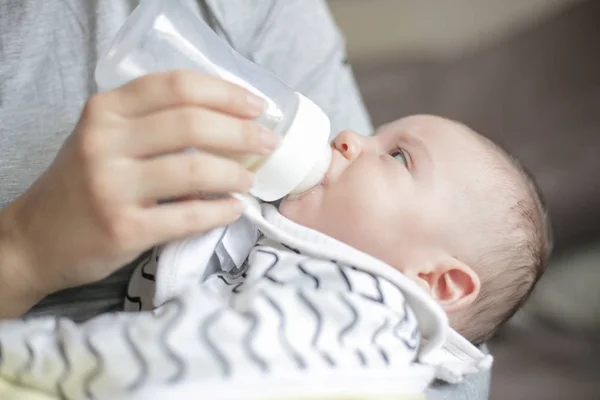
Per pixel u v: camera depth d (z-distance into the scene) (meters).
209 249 0.63
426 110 1.60
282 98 0.61
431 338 0.67
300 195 0.71
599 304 1.31
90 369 0.51
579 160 1.43
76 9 0.77
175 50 0.58
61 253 0.55
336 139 0.74
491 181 0.74
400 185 0.71
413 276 0.70
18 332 0.53
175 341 0.52
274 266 0.62
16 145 0.70
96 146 0.51
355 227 0.70
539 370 1.25
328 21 1.00
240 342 0.53
